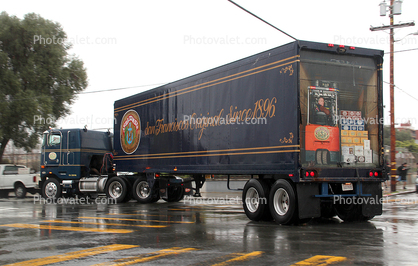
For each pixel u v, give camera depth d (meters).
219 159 11.33
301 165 8.98
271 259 5.82
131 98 16.12
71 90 34.34
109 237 7.84
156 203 16.30
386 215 11.44
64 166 17.75
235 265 5.48
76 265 5.61
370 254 6.11
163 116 14.13
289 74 9.27
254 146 10.13
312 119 9.30
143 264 5.61
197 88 12.46
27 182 20.42
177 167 13.22
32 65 31.17
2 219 10.85
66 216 11.48
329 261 5.66
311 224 9.62
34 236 8.04
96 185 17.41
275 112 9.57
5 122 29.55
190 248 6.69
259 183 10.06
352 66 9.88
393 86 23.23
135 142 15.74
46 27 32.53
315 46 9.34
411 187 27.52
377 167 10.00
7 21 31.27
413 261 5.64
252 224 9.61
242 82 10.66
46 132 18.34
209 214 11.86
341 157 9.56
